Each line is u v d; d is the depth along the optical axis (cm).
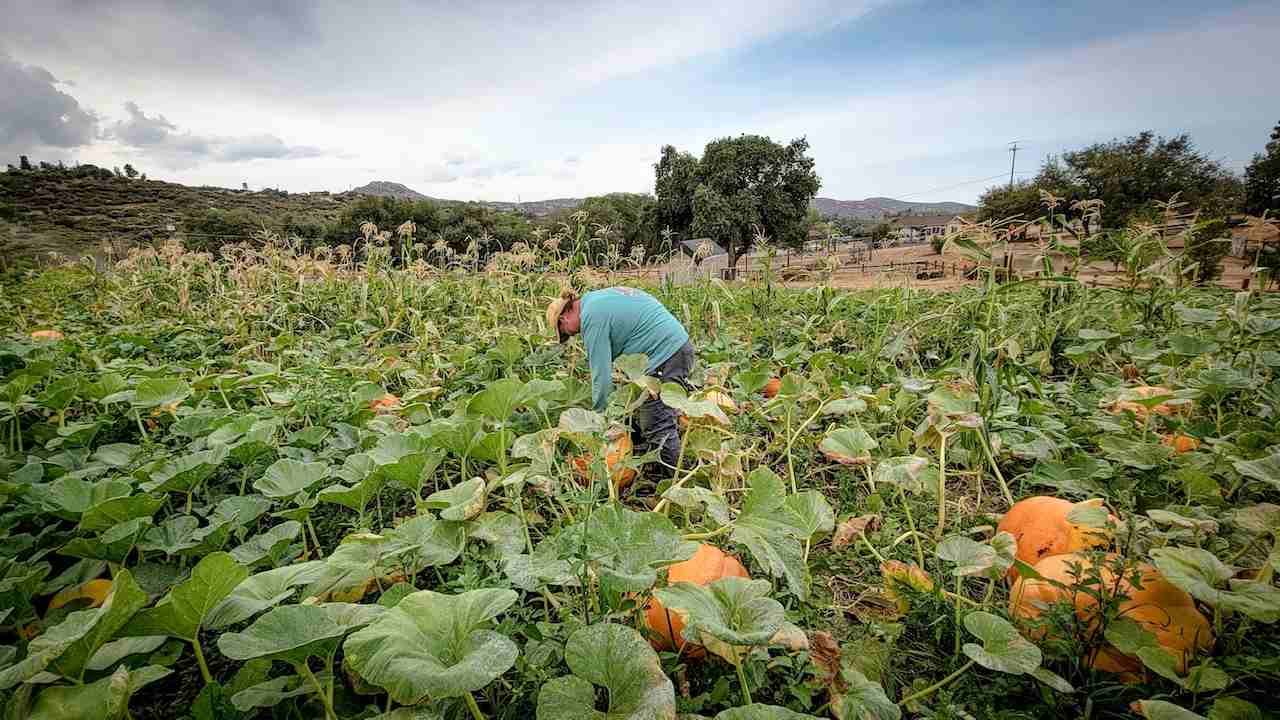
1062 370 521
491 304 739
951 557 210
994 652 176
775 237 3962
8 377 433
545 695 137
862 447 292
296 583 180
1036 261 502
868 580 258
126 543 223
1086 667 191
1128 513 196
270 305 780
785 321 700
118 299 863
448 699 169
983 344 324
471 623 150
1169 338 423
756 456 366
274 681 165
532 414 376
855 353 561
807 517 234
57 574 247
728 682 188
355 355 625
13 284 1287
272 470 271
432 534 215
